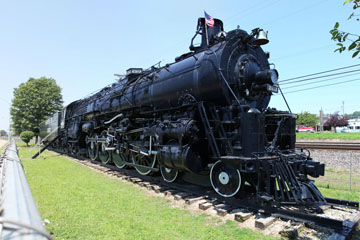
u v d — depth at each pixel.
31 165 12.92
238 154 5.56
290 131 6.58
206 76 6.28
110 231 4.47
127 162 10.35
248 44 6.98
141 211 5.64
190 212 5.65
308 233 4.42
